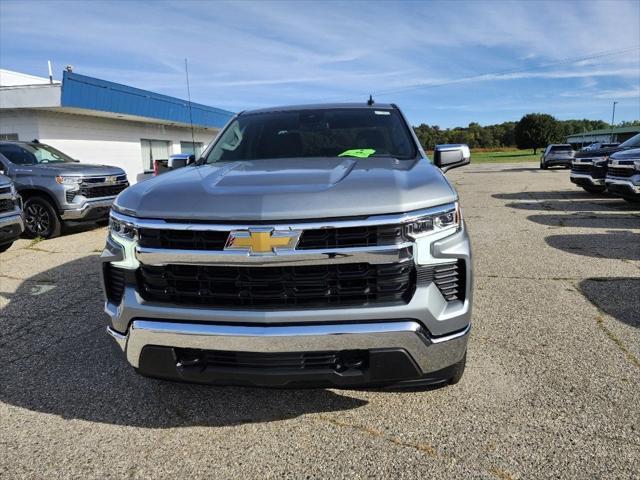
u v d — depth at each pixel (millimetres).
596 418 2570
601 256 6125
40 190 8281
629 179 9758
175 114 19219
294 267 2133
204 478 2217
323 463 2295
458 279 2357
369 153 3289
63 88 13227
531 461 2258
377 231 2119
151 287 2318
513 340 3578
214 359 2281
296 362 2188
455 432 2496
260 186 2330
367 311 2137
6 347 3709
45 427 2641
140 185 2643
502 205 11617
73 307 4578
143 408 2814
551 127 71125
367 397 2863
